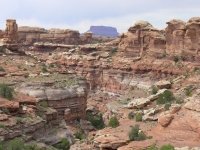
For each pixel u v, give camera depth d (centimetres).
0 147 3481
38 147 3953
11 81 6297
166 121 3747
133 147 3338
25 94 5328
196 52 7962
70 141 4881
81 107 6600
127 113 5278
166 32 8988
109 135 3859
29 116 4400
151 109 4856
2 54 8325
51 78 6844
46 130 4681
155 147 3192
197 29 7888
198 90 5281
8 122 3991
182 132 3538
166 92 5166
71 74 7938
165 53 9112
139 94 7612
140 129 4038
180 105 4025
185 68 7925
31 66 8006
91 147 3856
